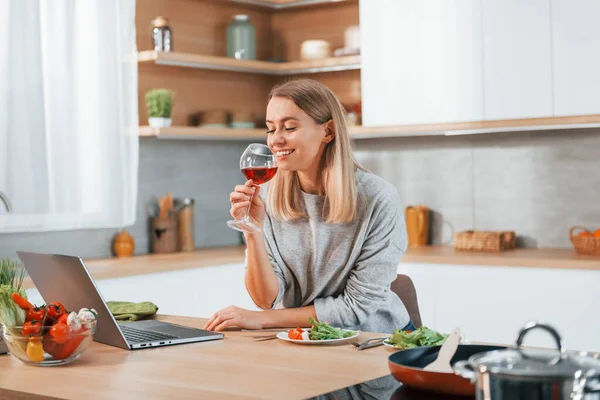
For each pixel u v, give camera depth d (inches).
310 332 84.1
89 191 168.9
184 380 67.1
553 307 156.9
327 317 96.0
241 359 75.2
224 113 194.5
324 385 64.6
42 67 162.2
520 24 168.4
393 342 79.1
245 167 86.7
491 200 190.5
